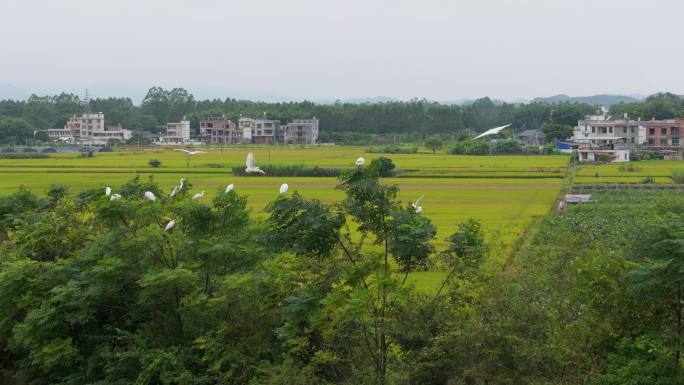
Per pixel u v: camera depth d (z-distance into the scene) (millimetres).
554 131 166250
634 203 60938
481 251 17078
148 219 19375
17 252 20359
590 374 14984
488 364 15078
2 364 19938
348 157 125625
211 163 107938
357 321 15930
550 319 15617
